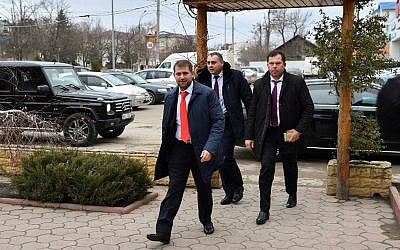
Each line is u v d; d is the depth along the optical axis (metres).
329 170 6.66
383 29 6.15
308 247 4.75
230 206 6.17
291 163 5.97
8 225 5.41
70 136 11.26
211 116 4.88
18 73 11.40
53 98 11.27
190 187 7.11
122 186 5.98
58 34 45.94
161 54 46.22
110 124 11.41
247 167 8.99
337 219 5.61
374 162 6.78
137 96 19.55
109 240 4.93
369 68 6.04
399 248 4.72
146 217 5.67
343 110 6.29
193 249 4.70
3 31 41.81
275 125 5.62
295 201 6.13
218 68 6.01
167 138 4.91
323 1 6.90
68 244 4.82
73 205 5.96
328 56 6.09
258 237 5.02
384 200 6.44
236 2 6.72
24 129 7.15
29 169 6.23
